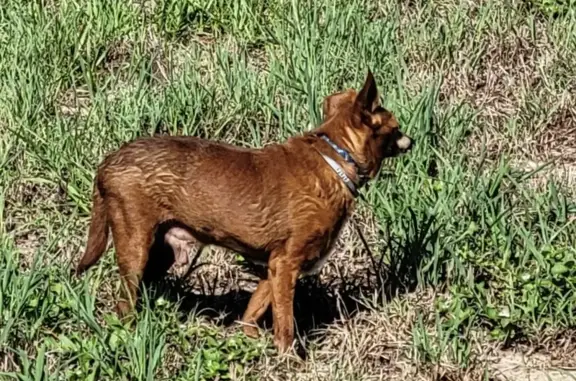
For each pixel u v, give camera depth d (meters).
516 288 8.09
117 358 7.03
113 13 11.98
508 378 7.53
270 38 11.76
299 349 7.59
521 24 12.09
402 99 10.14
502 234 8.48
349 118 7.49
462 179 9.22
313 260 7.48
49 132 9.86
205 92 10.34
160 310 7.47
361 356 7.54
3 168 9.49
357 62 10.91
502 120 10.81
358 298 8.23
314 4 11.77
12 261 7.83
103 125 9.96
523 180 9.39
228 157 7.39
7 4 12.03
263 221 7.33
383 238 8.76
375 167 7.61
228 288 8.49
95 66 11.33
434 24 12.02
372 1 12.29
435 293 8.12
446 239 8.41
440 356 7.46
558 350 7.81
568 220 8.94
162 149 7.41
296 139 7.53
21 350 7.02
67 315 7.54
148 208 7.40
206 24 12.19
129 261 7.45
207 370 7.10
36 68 10.84
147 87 10.63
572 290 7.90
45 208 9.25
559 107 10.93
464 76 11.30
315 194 7.36
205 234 7.46
